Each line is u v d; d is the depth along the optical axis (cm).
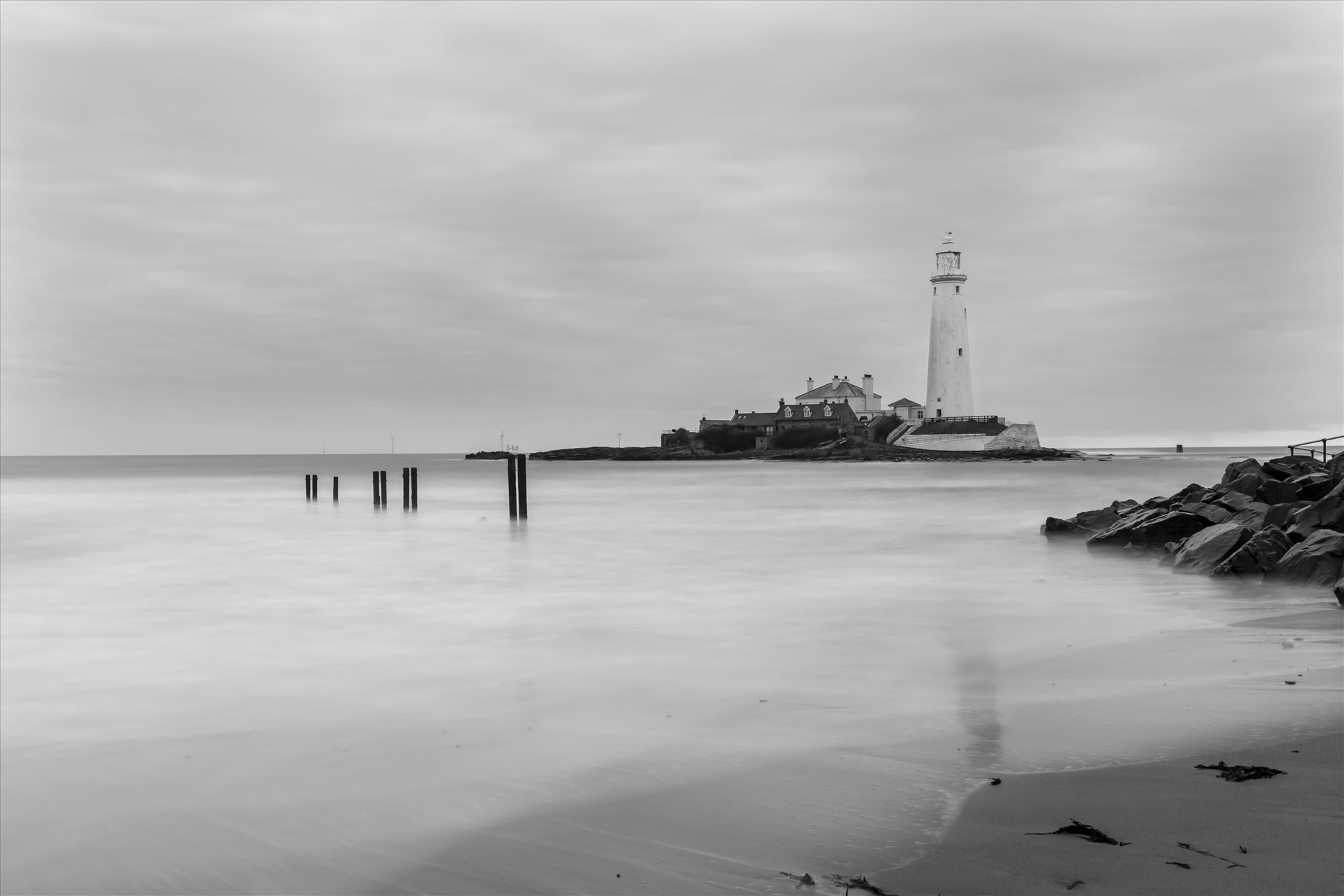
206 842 770
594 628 1711
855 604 1942
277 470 16812
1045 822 734
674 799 823
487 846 742
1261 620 1633
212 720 1120
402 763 946
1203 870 636
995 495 6231
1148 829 709
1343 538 1953
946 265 13938
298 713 1148
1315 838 681
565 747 983
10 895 691
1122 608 1831
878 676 1278
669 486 8225
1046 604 1900
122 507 5841
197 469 17600
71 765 961
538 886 672
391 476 12325
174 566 2830
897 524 4106
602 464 17950
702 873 677
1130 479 8344
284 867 722
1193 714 1023
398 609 1977
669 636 1614
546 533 3884
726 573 2525
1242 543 2181
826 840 721
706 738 998
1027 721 1023
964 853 682
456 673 1355
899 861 676
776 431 17575
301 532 4041
